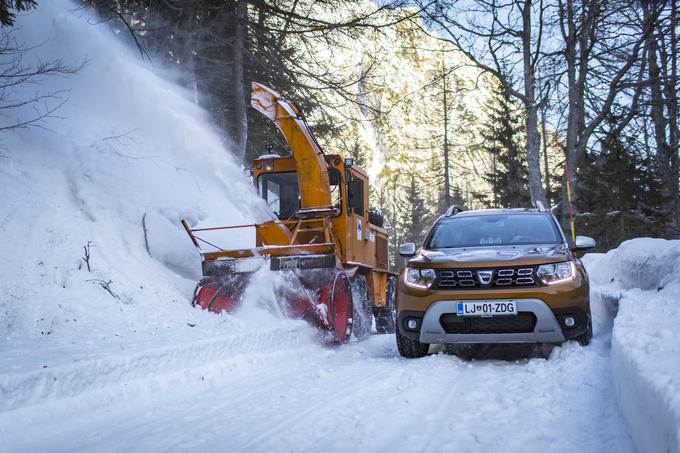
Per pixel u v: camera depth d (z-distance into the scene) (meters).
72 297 6.77
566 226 19.64
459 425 3.21
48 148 9.12
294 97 16.28
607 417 3.20
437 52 19.59
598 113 19.08
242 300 8.02
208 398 4.34
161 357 4.80
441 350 6.30
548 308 5.16
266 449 2.95
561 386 4.01
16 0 8.23
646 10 16.78
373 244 10.05
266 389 4.56
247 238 11.01
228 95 16.94
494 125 36.12
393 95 16.72
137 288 7.66
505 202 34.94
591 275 13.24
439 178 46.38
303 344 6.92
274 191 9.44
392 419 3.41
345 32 14.86
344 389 4.37
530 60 18.58
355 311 8.57
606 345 5.47
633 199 19.34
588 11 17.36
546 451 2.71
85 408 3.95
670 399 2.10
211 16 15.62
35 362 4.18
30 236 7.42
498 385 4.23
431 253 6.06
